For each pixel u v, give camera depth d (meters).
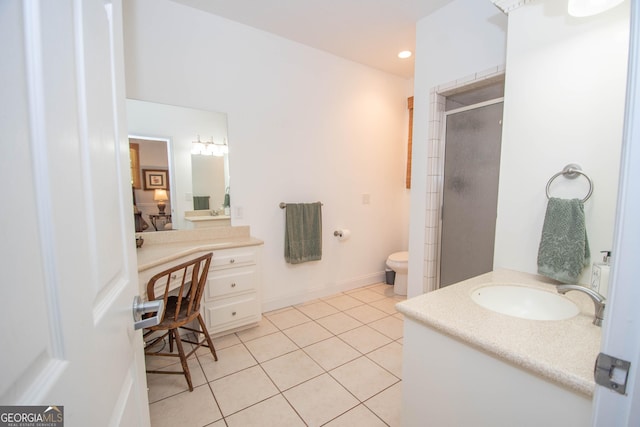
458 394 0.91
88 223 0.48
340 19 2.33
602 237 1.16
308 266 2.98
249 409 1.51
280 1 2.10
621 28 1.08
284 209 2.77
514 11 1.38
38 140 0.35
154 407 1.52
